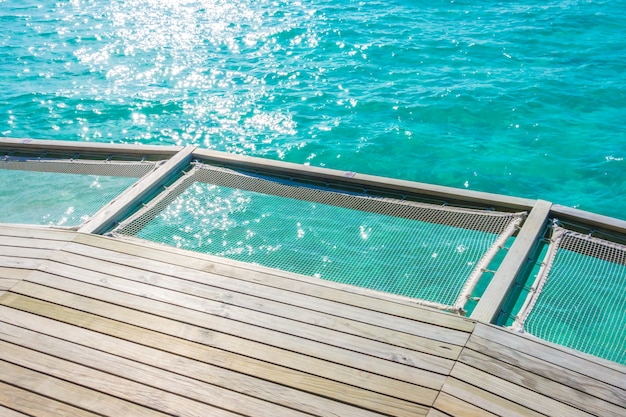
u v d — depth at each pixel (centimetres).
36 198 477
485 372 293
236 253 416
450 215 420
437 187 440
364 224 431
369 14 1215
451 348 308
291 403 279
